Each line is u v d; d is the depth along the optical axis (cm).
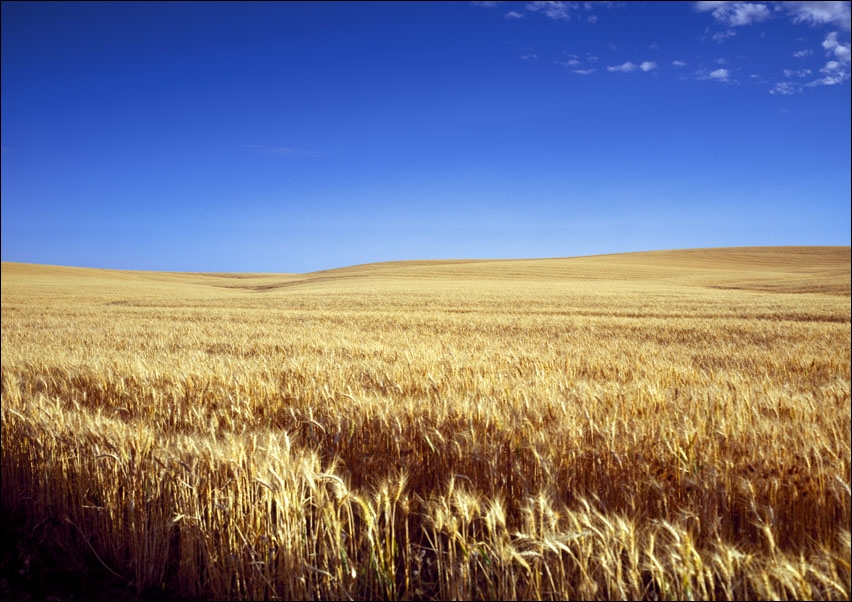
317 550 351
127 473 390
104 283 7344
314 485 338
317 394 582
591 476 399
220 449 379
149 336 1712
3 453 482
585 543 291
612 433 401
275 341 1470
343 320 2400
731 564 266
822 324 2053
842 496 336
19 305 3769
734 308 2898
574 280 6538
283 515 332
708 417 464
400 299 3806
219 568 354
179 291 6056
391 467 423
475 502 317
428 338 1605
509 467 405
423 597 328
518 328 2030
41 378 783
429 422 471
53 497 452
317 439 473
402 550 341
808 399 504
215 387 664
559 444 409
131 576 382
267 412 569
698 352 1241
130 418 570
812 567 263
